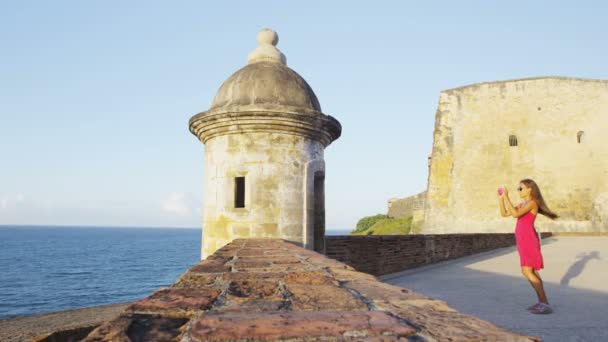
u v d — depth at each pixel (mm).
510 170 27422
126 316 1686
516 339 1373
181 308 1806
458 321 1603
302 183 6910
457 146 28859
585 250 15500
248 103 6758
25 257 77438
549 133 27297
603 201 25938
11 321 22375
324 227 7906
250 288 2287
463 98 29406
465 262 13938
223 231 6699
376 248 11383
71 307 30625
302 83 7363
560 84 27672
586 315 6230
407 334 1426
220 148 6949
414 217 32594
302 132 6887
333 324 1552
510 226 26328
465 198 27953
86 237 187875
